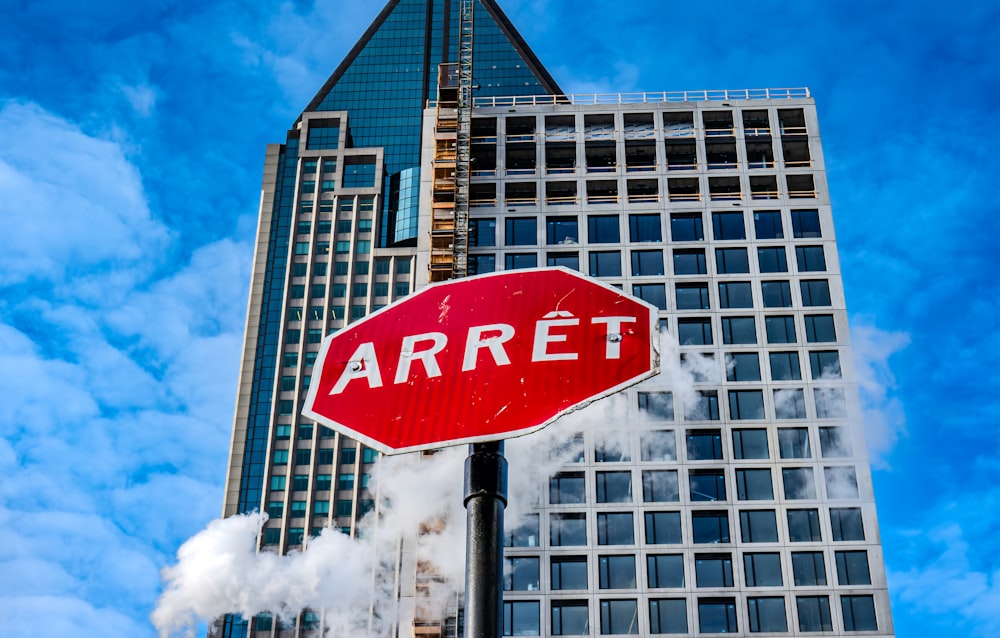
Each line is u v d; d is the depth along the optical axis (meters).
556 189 114.00
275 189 199.25
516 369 16.06
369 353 16.83
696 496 96.75
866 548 93.69
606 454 98.88
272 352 181.88
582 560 94.31
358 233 192.38
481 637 13.47
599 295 16.80
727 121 117.19
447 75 134.25
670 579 93.06
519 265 109.56
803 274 107.44
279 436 174.12
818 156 114.12
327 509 167.38
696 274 107.75
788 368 102.69
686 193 113.31
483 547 14.17
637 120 117.25
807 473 97.38
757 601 91.88
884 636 89.81
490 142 117.00
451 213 115.12
